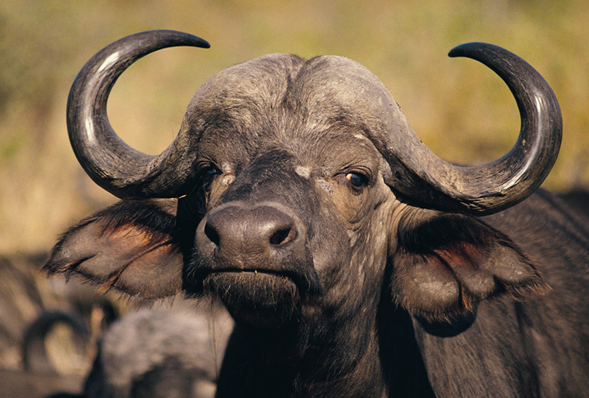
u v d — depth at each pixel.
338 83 11.06
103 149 12.25
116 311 31.33
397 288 12.25
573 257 16.03
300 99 10.98
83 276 12.92
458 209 11.31
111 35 44.91
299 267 9.37
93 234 12.78
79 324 32.22
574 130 39.00
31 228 39.31
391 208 12.23
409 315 13.02
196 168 11.61
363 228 11.48
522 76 10.66
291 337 10.98
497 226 15.50
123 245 13.03
